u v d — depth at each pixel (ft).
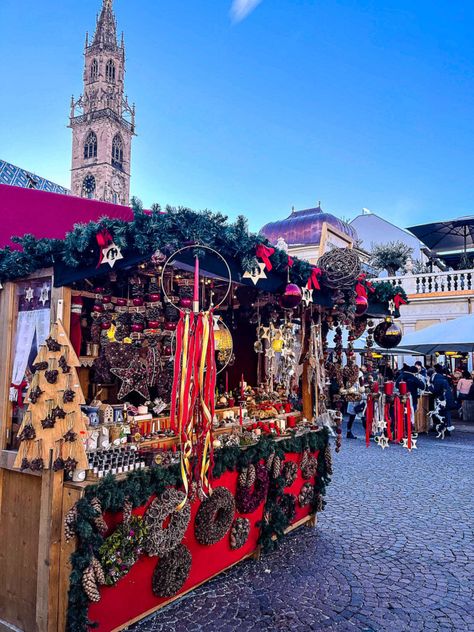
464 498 19.81
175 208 9.55
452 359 56.13
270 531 13.79
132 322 11.62
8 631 9.66
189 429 9.62
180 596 11.29
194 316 9.96
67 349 9.53
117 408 11.96
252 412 15.89
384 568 13.12
